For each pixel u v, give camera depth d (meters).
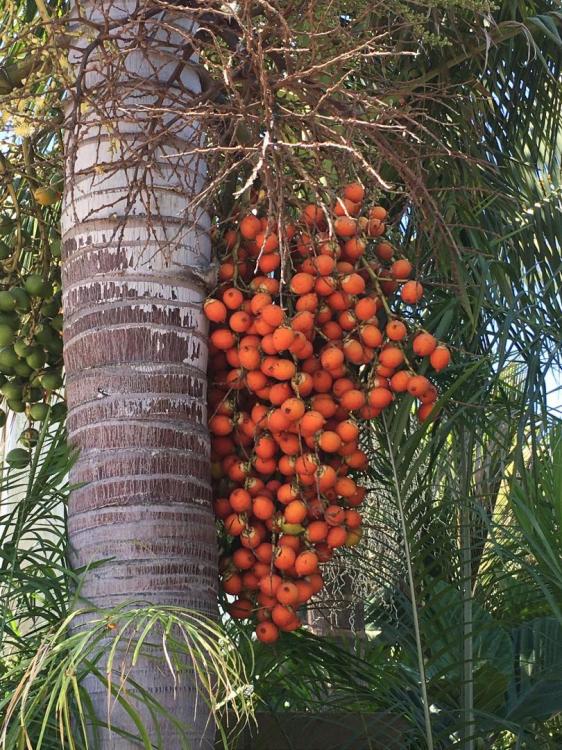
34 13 3.78
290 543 2.69
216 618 2.50
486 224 3.97
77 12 2.88
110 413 2.53
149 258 2.64
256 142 2.75
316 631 4.24
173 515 2.48
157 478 2.49
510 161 4.29
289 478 2.75
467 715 3.25
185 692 2.33
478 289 3.54
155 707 2.29
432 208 3.01
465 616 3.28
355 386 2.77
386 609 3.46
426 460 3.55
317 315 2.77
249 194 2.79
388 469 3.17
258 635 2.72
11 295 3.11
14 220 3.39
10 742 1.98
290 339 2.58
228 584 2.78
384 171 3.65
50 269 3.47
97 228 2.65
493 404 3.54
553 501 3.04
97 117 2.73
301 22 3.00
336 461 2.79
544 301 3.89
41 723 2.28
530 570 2.96
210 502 2.61
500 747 3.88
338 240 2.88
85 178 2.70
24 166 3.23
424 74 3.79
